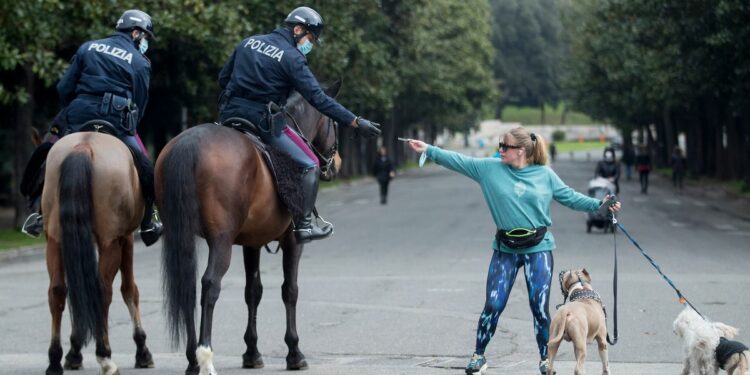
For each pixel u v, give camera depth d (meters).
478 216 37.16
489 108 91.62
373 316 14.67
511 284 9.68
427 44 68.44
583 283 9.38
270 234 9.98
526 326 13.69
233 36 33.09
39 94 38.72
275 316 14.77
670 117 74.88
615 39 57.47
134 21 10.73
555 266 20.88
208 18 31.64
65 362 10.48
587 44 70.38
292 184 9.86
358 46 44.97
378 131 10.04
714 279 18.52
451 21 78.19
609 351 11.72
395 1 51.25
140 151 10.45
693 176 65.00
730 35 35.03
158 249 27.39
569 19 83.62
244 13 35.25
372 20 48.12
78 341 9.70
